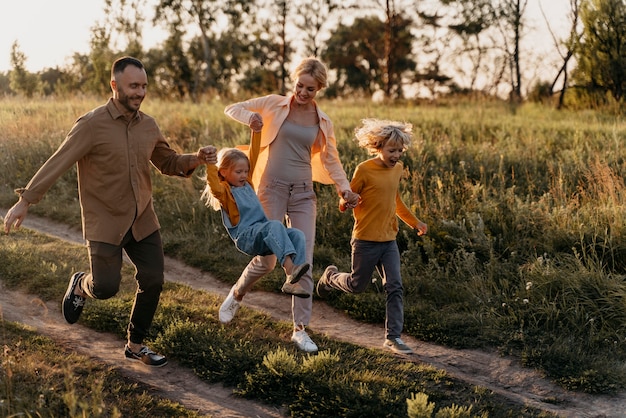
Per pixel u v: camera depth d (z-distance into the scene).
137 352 5.21
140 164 4.79
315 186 9.62
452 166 10.06
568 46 23.59
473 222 7.75
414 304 6.63
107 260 4.77
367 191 5.70
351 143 11.46
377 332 6.23
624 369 5.32
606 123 16.89
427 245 7.38
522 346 5.79
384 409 4.55
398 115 17.67
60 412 4.18
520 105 24.53
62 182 11.32
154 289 4.98
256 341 5.69
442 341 5.93
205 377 5.02
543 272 6.50
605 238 6.82
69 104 19.02
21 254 7.61
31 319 6.02
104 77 30.41
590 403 4.95
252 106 5.60
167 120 15.09
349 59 44.53
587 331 5.96
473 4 32.03
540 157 10.47
